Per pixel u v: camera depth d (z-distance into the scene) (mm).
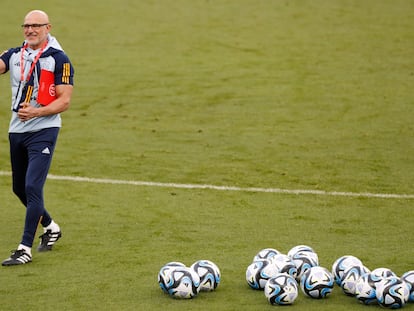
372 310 23656
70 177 45219
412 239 33312
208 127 57906
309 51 80125
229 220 36531
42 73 29219
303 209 38875
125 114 61469
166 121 59531
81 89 68062
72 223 35656
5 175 45781
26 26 29344
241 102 64688
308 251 26906
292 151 51562
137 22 90062
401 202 40562
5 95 65938
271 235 33875
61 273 27797
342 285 25109
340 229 35094
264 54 79188
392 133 56062
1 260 29766
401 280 24391
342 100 65062
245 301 24500
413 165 48375
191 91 67750
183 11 95188
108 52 79312
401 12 94875
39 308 24000
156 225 35438
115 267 28609
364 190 43000
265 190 42781
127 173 46281
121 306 24109
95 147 52250
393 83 70000
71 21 89438
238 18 92375
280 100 65125
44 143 29547
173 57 77938
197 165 48156
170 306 24062
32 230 29344
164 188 43031
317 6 97500
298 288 25750
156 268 28469
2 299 24859
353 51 80062
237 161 49156
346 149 52094
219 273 25734
